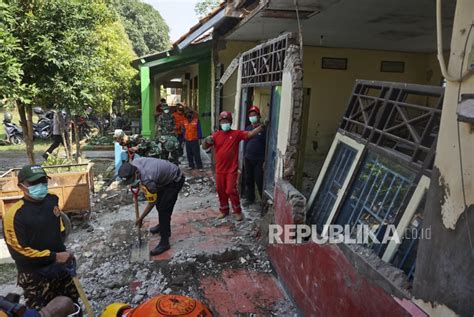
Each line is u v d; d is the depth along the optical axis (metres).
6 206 5.18
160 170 4.54
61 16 6.19
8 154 12.62
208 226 5.66
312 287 3.18
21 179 2.86
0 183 5.63
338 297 2.72
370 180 3.06
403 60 10.41
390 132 2.98
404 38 8.06
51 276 3.04
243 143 6.64
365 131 3.33
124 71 14.80
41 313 1.88
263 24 7.12
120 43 16.77
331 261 2.83
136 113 18.19
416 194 2.42
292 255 3.66
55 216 3.08
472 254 1.59
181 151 10.13
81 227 5.82
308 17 5.94
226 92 9.99
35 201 2.94
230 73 8.64
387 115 3.10
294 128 4.27
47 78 6.22
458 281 1.66
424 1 4.96
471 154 1.61
